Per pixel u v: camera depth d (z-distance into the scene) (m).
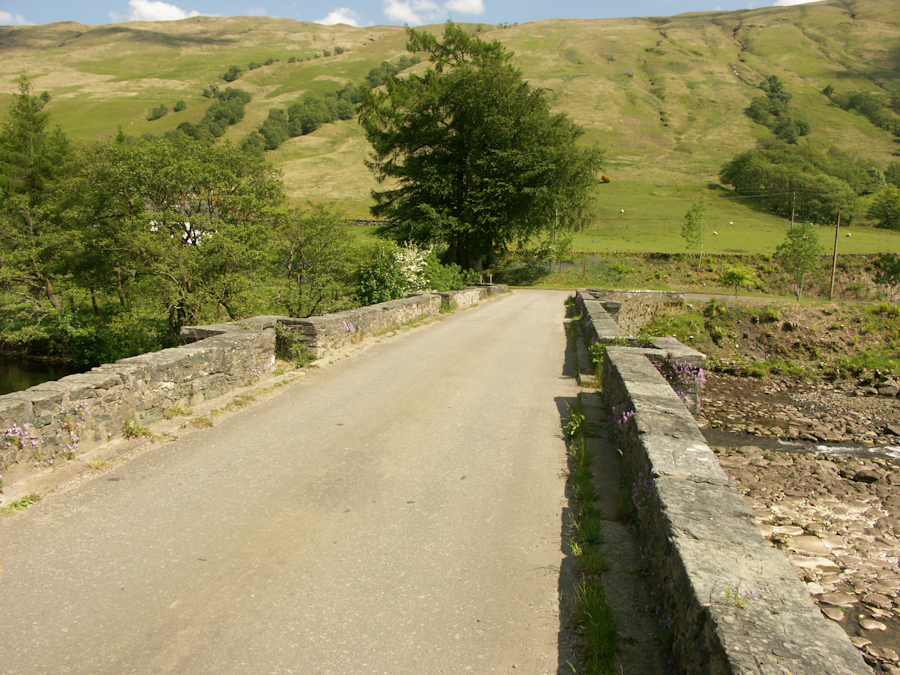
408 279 21.31
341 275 19.75
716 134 136.88
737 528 3.00
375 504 4.46
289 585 3.36
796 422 14.27
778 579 2.53
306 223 19.31
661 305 29.78
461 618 3.11
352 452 5.57
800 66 186.62
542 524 4.21
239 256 18.66
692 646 2.42
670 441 4.25
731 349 26.64
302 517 4.21
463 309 22.16
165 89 182.38
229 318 18.50
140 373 5.89
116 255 21.66
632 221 74.06
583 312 18.31
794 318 26.67
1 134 34.12
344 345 11.23
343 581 3.41
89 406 5.21
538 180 38.34
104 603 3.15
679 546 2.82
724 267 47.88
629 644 2.91
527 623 3.09
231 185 21.81
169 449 5.53
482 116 38.41
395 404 7.36
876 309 26.31
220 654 2.79
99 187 21.50
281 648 2.83
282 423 6.43
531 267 48.06
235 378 7.55
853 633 4.33
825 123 145.50
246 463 5.22
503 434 6.29
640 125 144.25
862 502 7.61
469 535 4.02
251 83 194.12
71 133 125.00
